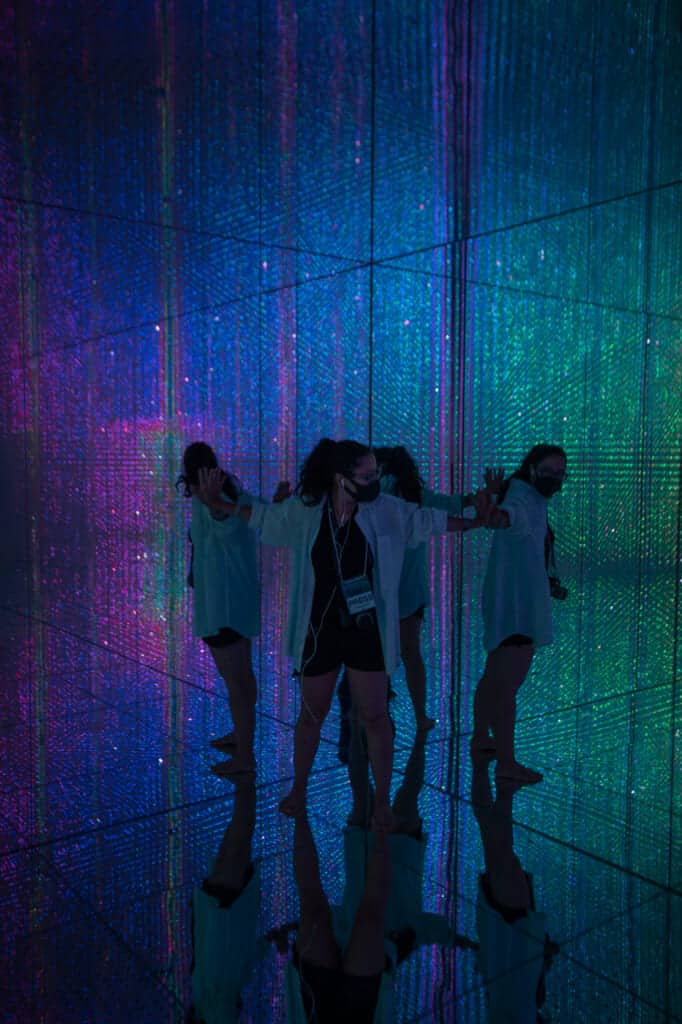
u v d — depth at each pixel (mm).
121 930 2129
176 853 2586
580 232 4047
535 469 3240
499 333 4543
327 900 2279
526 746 3553
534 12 3936
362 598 2709
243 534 3412
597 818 2820
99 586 7520
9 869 2484
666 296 3904
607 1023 1733
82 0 4602
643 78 3709
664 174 3709
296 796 2912
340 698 3771
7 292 7504
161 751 3549
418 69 4336
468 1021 1741
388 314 4828
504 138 4180
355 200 4742
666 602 4461
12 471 8320
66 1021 1753
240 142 4969
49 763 3400
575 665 4461
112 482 7785
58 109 4996
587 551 4785
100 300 7039
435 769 3336
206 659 5172
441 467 4883
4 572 8125
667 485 4340
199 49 4797
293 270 5191
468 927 2125
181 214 5414
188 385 6465
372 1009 1779
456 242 4371
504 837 2680
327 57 4570
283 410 5441
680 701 4012
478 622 5527
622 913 2197
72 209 5387
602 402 4367
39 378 7844
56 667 4969
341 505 2777
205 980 1892
